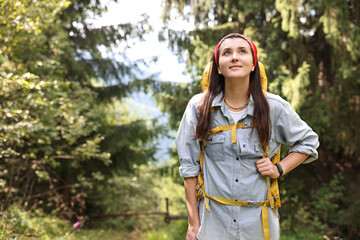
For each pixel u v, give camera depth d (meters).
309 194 7.69
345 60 6.06
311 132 1.89
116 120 10.59
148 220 10.80
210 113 1.84
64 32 7.61
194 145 1.89
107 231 9.55
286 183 7.37
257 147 1.80
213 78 1.89
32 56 6.19
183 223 7.92
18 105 4.88
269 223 1.83
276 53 6.50
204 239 1.83
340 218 6.87
